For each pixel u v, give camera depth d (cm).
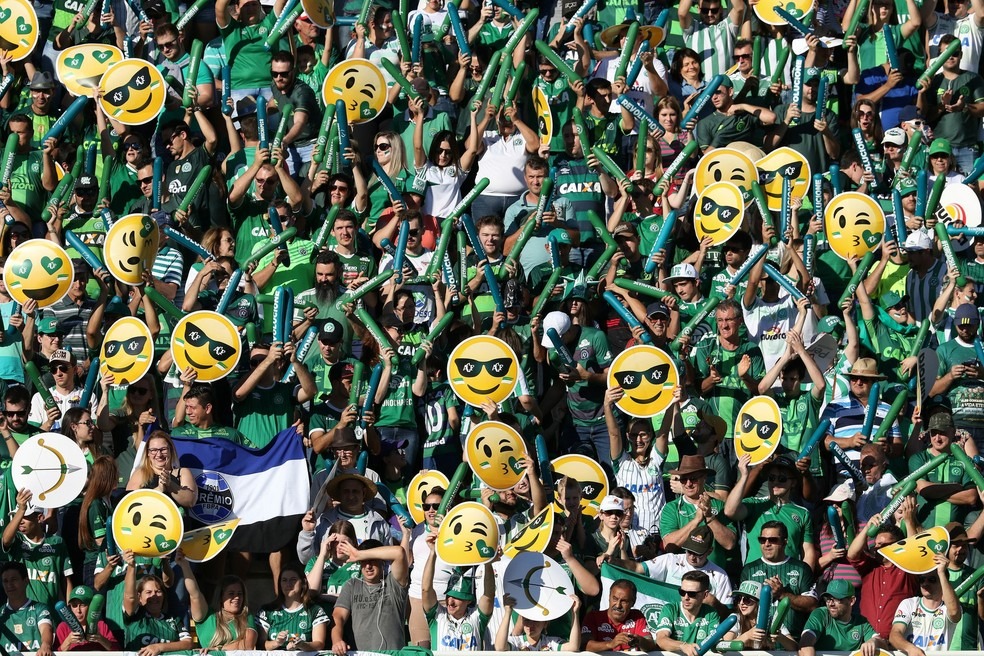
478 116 6103
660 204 5984
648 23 6612
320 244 5716
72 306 5603
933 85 6469
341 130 5925
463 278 5675
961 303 5809
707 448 5306
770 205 5916
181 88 6312
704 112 6231
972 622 4962
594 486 5144
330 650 4650
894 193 5878
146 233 5541
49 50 6456
